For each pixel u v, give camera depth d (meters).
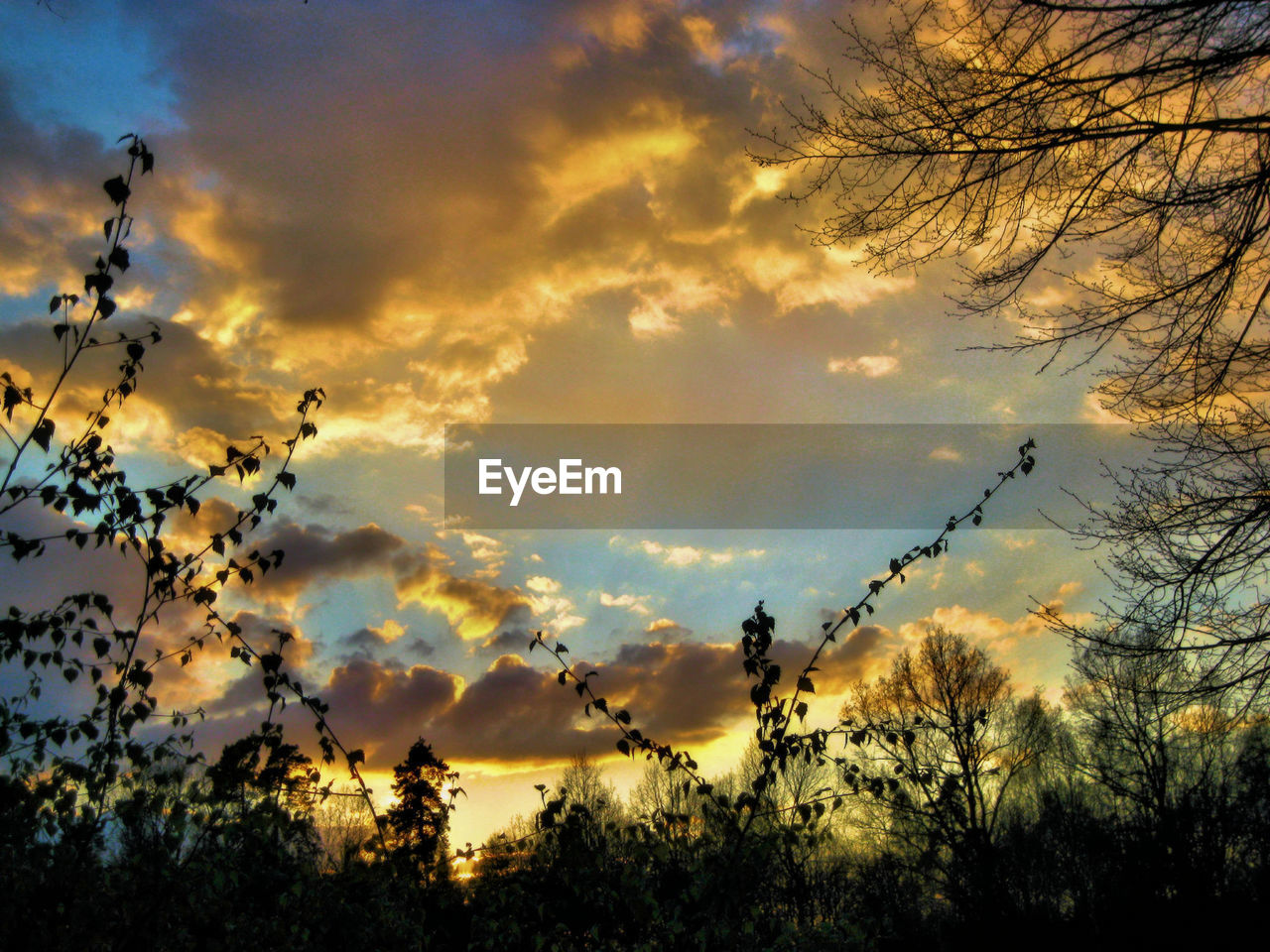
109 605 5.33
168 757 5.64
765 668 5.61
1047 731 25.34
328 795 6.06
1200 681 6.27
